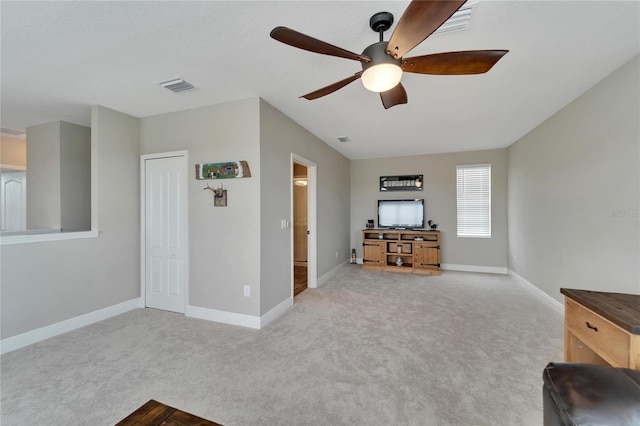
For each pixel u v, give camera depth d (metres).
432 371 2.11
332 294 4.07
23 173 4.70
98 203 3.15
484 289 4.32
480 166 5.58
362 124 3.84
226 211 3.06
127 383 1.97
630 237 2.28
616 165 2.41
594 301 1.56
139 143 3.56
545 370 1.10
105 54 2.09
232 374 2.07
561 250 3.32
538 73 2.42
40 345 2.55
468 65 1.63
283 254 3.40
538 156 3.90
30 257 2.62
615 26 1.79
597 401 0.90
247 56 2.13
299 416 1.66
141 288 3.55
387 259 5.95
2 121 3.69
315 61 2.20
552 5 1.60
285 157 3.47
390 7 1.60
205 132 3.16
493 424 1.59
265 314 3.01
